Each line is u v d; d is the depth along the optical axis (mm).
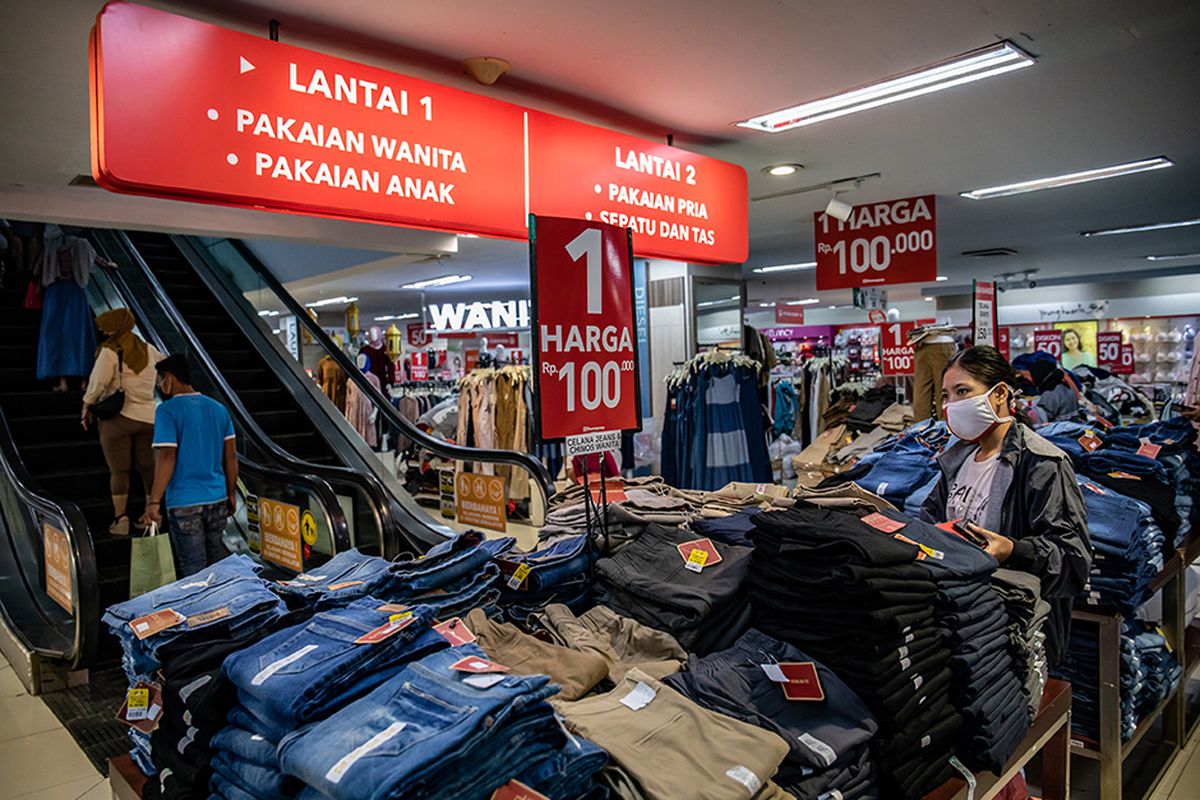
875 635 1513
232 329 7863
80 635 3812
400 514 5887
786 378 9531
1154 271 12492
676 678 1535
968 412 2400
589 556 1982
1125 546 2641
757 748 1317
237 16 2604
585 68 3172
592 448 2141
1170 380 12367
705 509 2336
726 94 3533
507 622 1854
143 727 1599
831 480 3738
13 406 5785
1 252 6555
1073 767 3230
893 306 16438
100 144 2094
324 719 1202
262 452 5355
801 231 7559
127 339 5035
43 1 2334
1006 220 7293
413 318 14141
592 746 1243
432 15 2631
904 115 3906
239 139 2318
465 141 2898
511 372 7473
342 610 1507
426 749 1034
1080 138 4414
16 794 3023
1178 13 2773
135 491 5512
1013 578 1968
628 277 2283
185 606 1666
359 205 2600
